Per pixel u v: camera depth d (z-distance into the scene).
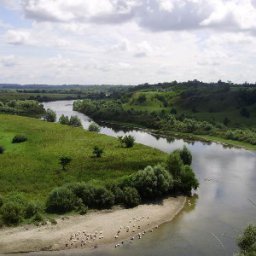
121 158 94.31
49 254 47.97
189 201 70.50
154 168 71.56
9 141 114.75
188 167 76.56
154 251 49.88
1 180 72.75
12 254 47.41
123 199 65.25
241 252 42.97
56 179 74.88
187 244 52.22
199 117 199.88
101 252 49.09
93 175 78.69
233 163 106.06
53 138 121.75
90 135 130.62
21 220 55.16
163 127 183.00
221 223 60.16
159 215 62.25
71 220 57.34
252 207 68.31
